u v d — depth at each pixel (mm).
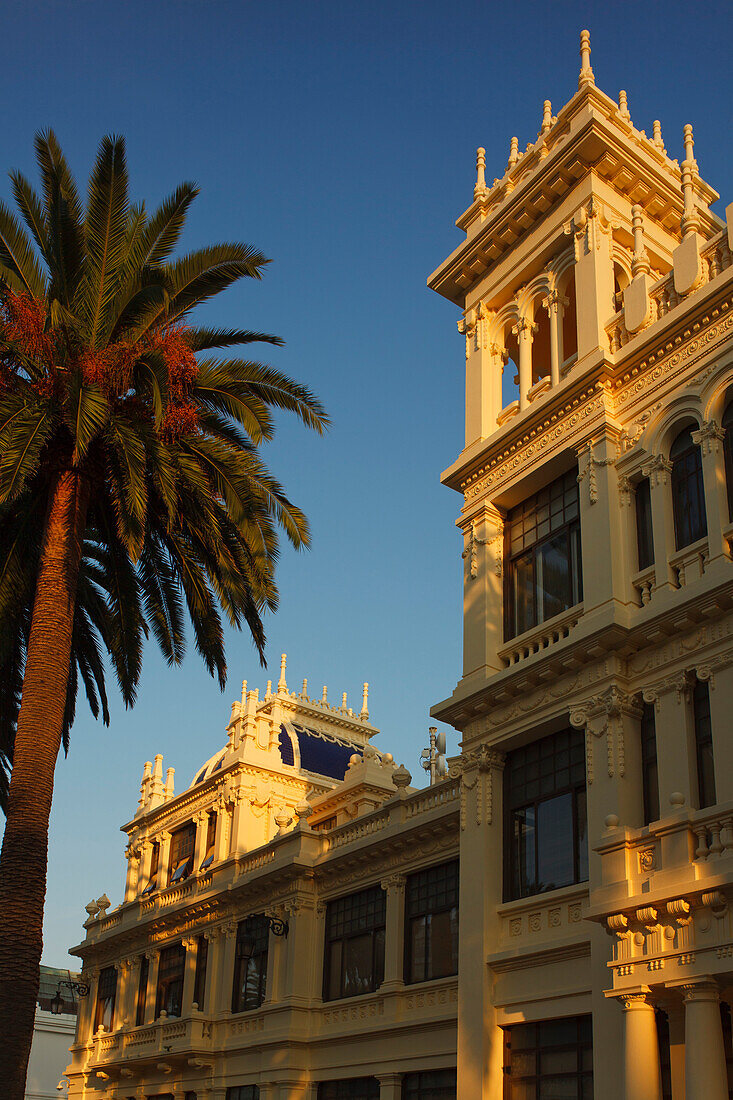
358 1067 29391
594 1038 18438
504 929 21844
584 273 25156
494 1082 20562
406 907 29984
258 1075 32812
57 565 21641
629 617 21000
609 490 22312
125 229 23172
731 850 15414
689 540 20891
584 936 19625
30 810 19703
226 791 40969
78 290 22844
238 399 23406
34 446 20109
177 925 40562
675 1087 16875
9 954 18531
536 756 22766
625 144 25719
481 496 26047
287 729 44219
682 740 19141
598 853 18344
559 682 21906
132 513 20516
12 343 21469
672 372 22078
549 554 24312
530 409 24781
